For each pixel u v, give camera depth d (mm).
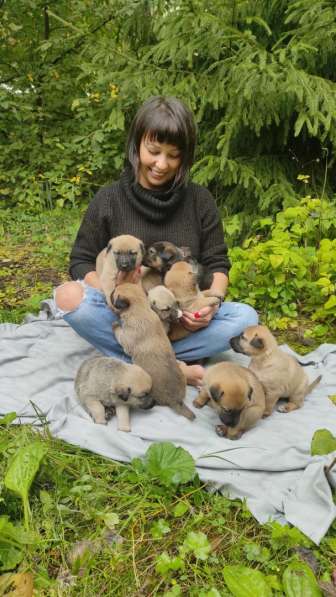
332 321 1885
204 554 911
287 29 2412
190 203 1562
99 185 3441
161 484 1066
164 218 1520
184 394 1299
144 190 1497
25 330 1687
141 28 2775
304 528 960
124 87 2459
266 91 2002
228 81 2291
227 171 2365
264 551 925
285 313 1917
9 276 2346
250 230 2410
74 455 1137
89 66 2705
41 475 1060
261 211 2422
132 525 979
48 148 3543
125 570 893
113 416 1278
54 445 1164
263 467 1098
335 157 2373
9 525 901
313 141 2529
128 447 1143
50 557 915
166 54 2396
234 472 1095
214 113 2582
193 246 1556
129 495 1037
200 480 1069
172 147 1414
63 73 3688
